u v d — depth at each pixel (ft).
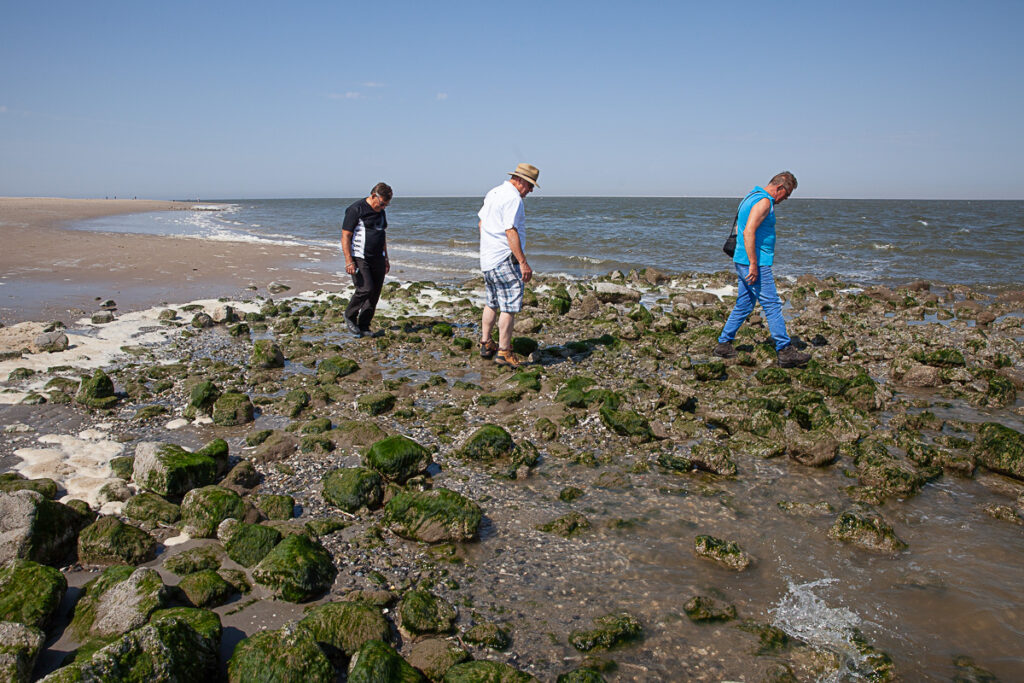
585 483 15.26
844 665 9.46
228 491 13.10
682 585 11.32
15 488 13.10
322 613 9.75
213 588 10.55
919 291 49.03
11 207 124.47
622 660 9.53
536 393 21.24
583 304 37.17
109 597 10.05
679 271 61.26
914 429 19.57
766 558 12.17
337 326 31.42
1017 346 30.73
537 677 9.19
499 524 13.24
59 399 19.74
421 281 48.91
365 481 13.87
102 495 13.58
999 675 9.29
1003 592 11.21
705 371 23.84
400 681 8.63
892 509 14.23
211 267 50.83
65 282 41.29
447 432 18.04
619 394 20.30
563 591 11.10
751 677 9.23
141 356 25.30
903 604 10.89
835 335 32.60
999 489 15.40
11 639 8.84
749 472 16.07
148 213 142.61
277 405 19.89
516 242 22.17
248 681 8.57
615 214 175.63
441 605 10.46
